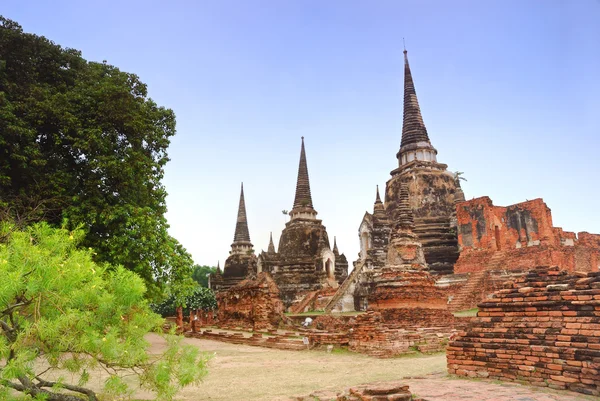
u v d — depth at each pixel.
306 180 57.78
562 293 9.35
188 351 7.61
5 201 17.25
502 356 9.84
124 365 7.18
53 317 6.76
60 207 18.62
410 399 7.99
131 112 21.11
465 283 37.53
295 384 11.38
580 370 8.44
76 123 19.52
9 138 18.06
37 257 6.61
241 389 10.80
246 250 65.38
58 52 22.64
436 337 18.19
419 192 47.91
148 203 23.03
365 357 17.08
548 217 39.03
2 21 21.30
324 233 54.78
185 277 21.34
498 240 40.44
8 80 20.62
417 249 25.58
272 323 30.91
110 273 7.83
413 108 53.25
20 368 5.98
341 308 40.59
